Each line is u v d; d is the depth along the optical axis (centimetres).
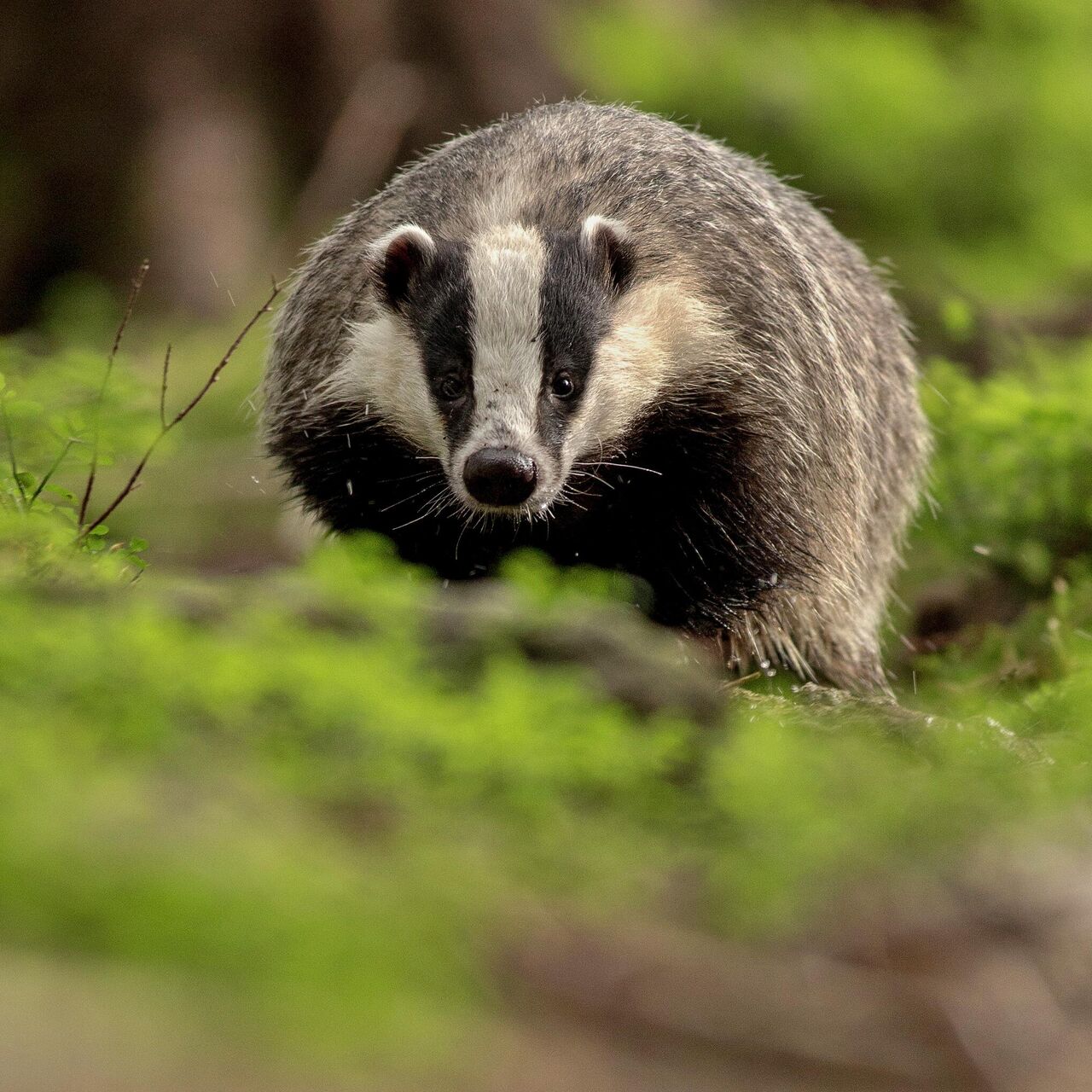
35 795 553
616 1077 498
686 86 2703
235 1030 458
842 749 765
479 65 2706
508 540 1196
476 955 544
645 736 721
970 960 600
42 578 822
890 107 2695
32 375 1123
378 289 1150
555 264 1112
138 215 2664
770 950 595
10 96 2711
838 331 1312
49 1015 448
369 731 667
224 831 575
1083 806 739
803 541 1235
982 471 1432
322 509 1238
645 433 1168
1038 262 2722
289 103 2717
